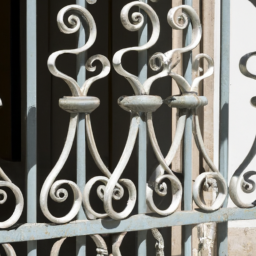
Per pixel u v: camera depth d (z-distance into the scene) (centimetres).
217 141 230
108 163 355
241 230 239
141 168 185
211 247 229
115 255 183
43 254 298
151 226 186
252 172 203
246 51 234
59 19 168
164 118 243
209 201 224
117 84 336
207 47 225
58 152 464
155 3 243
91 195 368
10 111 529
